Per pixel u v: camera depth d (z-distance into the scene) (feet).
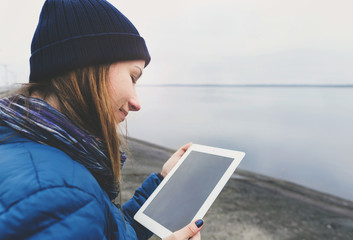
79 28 1.91
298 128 87.76
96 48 1.93
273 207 17.10
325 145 62.69
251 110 142.61
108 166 1.99
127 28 2.17
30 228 1.17
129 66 2.17
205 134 73.05
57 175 1.39
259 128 86.58
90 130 1.92
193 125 88.79
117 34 2.05
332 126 92.58
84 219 1.36
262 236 12.52
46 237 1.19
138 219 3.05
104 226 1.60
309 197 21.80
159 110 137.18
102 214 1.55
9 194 1.22
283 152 54.85
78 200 1.39
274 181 26.76
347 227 15.25
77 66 1.87
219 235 12.03
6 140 1.54
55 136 1.60
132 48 2.15
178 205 2.88
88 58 1.89
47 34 1.90
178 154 3.92
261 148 58.18
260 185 23.80
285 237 12.85
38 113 1.63
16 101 1.69
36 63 1.96
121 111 2.22
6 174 1.31
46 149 1.55
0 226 1.11
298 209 17.54
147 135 67.56
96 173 1.87
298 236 13.19
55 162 1.47
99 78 1.94
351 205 20.95
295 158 49.65
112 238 1.87
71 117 1.86
